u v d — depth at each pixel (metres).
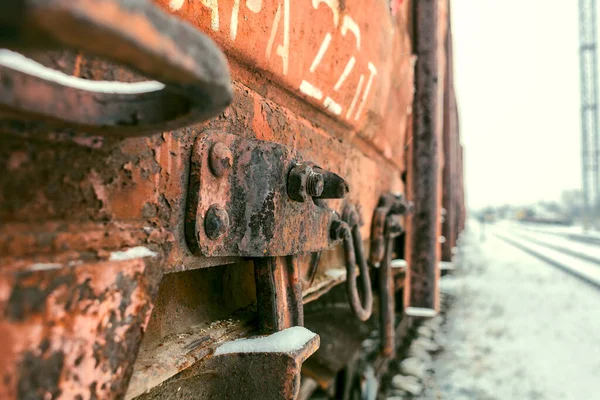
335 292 1.34
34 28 0.15
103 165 0.32
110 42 0.17
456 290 4.53
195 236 0.42
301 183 0.52
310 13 0.70
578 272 5.95
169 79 0.21
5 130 0.25
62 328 0.26
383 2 1.15
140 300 0.32
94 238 0.29
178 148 0.41
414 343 2.50
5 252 0.24
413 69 2.08
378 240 1.27
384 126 1.34
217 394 0.51
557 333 3.02
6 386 0.23
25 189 0.27
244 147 0.49
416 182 2.29
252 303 0.67
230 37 0.50
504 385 2.04
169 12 0.41
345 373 1.47
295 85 0.69
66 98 0.26
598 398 1.94
